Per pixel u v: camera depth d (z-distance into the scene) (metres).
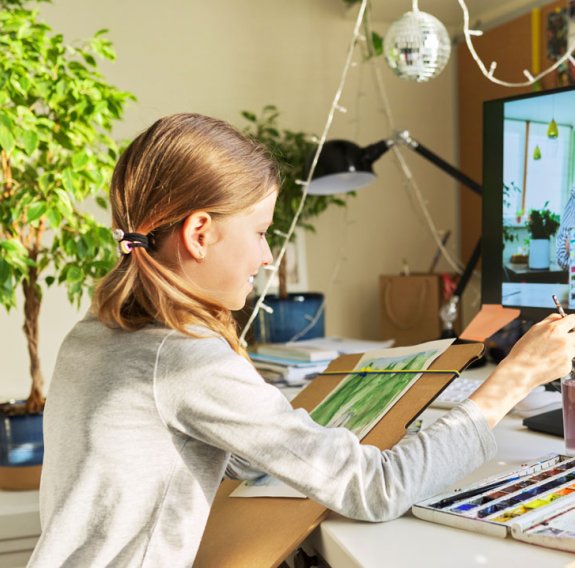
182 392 0.80
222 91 2.40
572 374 1.01
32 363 1.55
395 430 0.93
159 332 0.84
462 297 2.51
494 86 2.39
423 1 2.27
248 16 2.42
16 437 1.49
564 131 1.18
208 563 0.85
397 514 0.83
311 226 2.37
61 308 2.23
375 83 2.54
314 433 0.83
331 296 2.52
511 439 1.14
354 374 1.21
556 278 1.21
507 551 0.72
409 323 2.32
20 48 1.40
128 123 2.31
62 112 1.48
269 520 0.89
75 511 0.80
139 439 0.81
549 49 2.14
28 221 1.37
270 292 2.37
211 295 0.89
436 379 0.99
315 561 0.93
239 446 0.81
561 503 0.79
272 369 1.87
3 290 1.38
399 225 2.58
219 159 0.87
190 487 0.82
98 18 2.28
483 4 2.29
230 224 0.88
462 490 0.88
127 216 0.89
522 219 1.25
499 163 1.29
